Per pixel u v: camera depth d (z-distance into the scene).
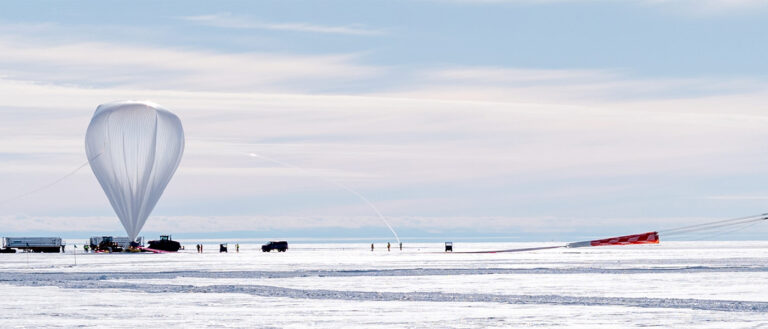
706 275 105.62
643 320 57.66
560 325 55.50
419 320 58.22
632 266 132.25
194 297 76.38
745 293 77.62
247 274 113.31
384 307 66.69
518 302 70.19
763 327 53.91
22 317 60.72
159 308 66.44
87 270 127.69
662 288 84.19
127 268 134.00
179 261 169.12
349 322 57.41
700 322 56.34
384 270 122.88
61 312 63.84
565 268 126.50
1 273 119.50
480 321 57.66
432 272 116.25
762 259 163.38
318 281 97.44
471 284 91.50
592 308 65.19
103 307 67.44
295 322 57.47
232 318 59.72
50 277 108.50
